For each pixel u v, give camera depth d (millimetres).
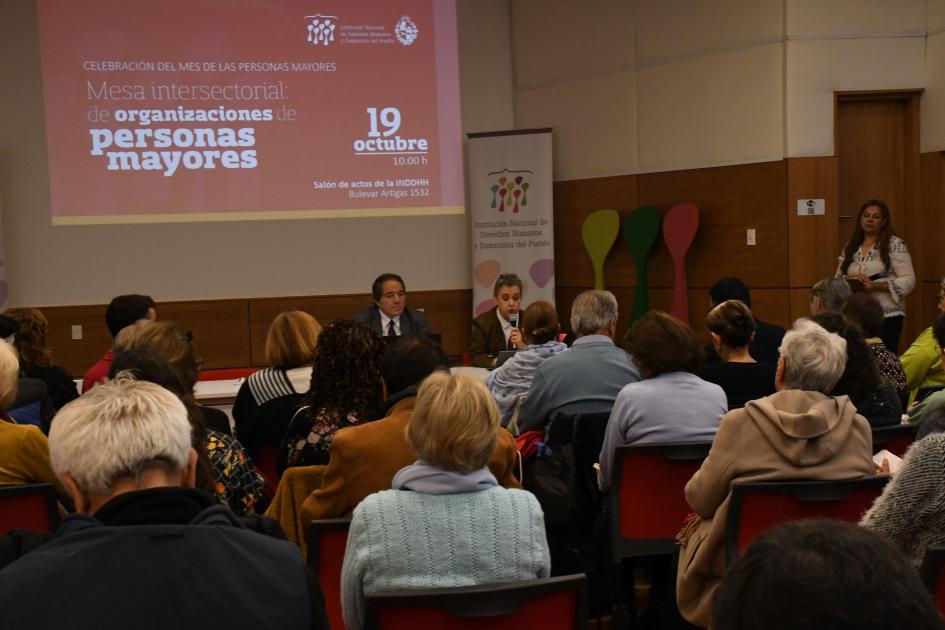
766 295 6598
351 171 7598
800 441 2094
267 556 1247
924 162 6477
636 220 7301
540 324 3732
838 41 6348
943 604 1556
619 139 7441
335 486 2211
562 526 3033
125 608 1156
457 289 7902
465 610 1522
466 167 7848
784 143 6402
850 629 600
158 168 7320
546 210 7641
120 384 1401
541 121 7941
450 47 7703
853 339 2729
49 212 7262
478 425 1682
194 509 1271
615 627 2859
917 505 1667
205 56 7309
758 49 6496
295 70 7445
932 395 2682
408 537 1646
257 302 7543
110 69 7195
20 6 7141
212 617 1177
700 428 2680
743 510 2080
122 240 7320
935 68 6344
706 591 2178
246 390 3268
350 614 1706
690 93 6934
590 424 3002
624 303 7559
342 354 2674
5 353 2457
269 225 7527
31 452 2369
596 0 7473
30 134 7211
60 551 1188
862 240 6160
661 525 2596
